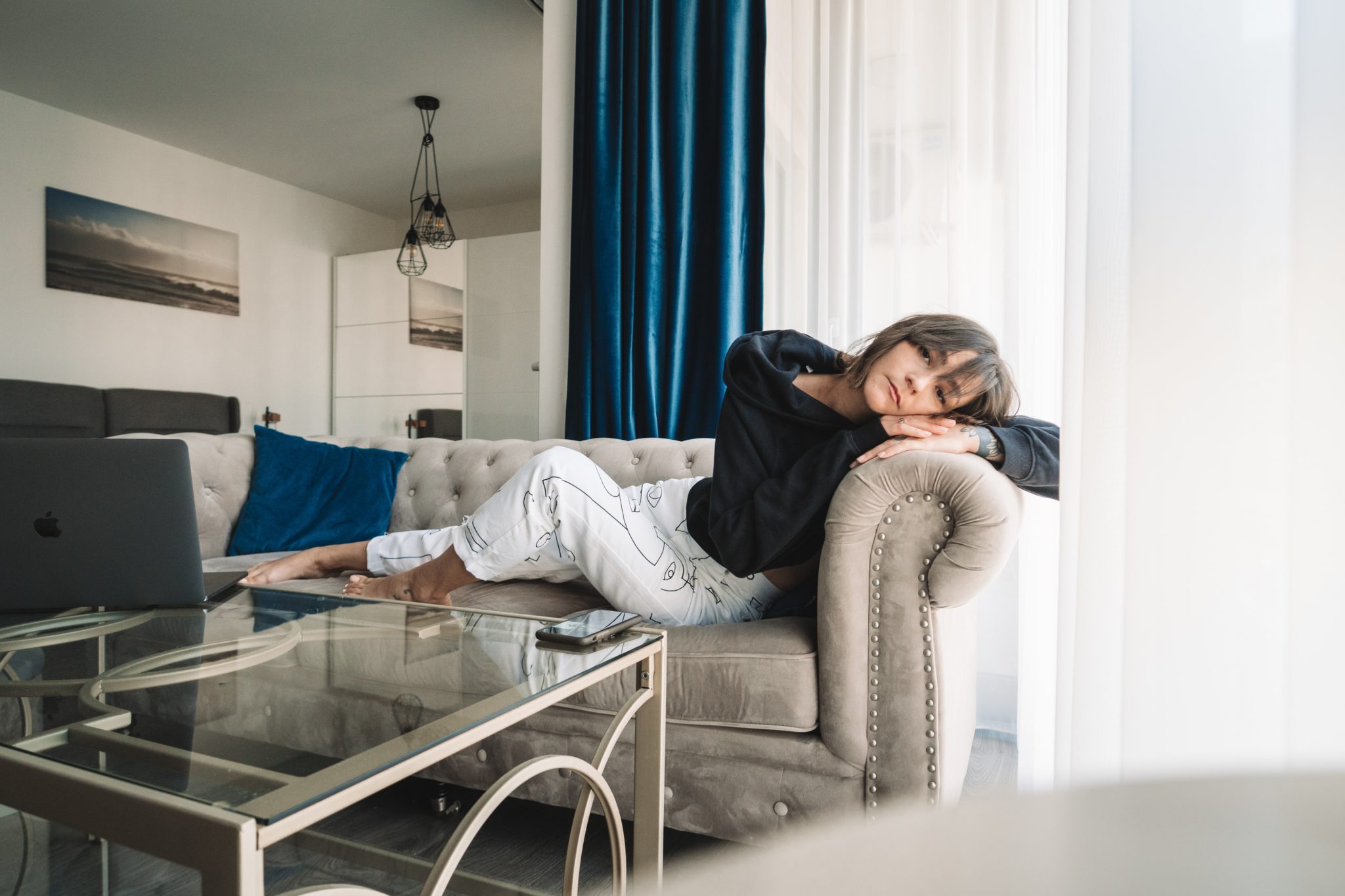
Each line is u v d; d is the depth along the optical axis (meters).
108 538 1.15
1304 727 0.64
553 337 2.85
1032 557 1.80
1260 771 0.14
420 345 5.38
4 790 0.62
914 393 1.32
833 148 2.40
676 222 2.55
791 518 1.30
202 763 0.61
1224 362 0.73
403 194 6.05
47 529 1.13
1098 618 0.89
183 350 5.16
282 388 5.74
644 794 1.02
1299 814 0.13
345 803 0.57
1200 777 0.14
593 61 2.65
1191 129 0.74
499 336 4.73
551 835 1.43
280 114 4.71
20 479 1.13
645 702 1.01
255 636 1.03
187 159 5.22
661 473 2.05
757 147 2.47
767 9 2.51
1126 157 0.90
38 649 0.98
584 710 1.34
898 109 2.31
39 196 4.50
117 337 4.83
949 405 1.33
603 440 2.21
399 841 1.38
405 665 0.90
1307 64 0.62
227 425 5.03
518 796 1.39
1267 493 0.71
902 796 1.20
